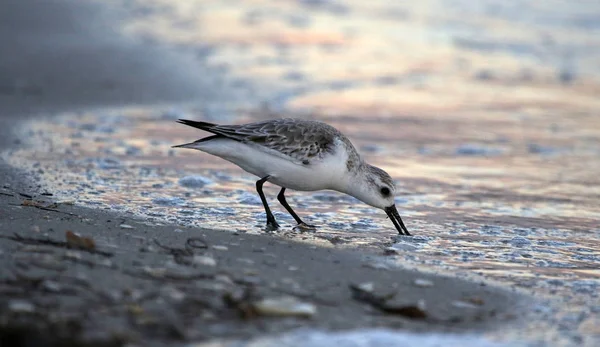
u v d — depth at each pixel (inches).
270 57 1083.3
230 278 307.6
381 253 379.2
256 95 882.8
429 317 291.1
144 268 305.1
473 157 657.0
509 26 1363.2
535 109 873.5
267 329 264.7
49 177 496.1
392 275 340.5
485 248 404.5
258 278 312.3
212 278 302.8
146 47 1058.7
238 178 532.1
